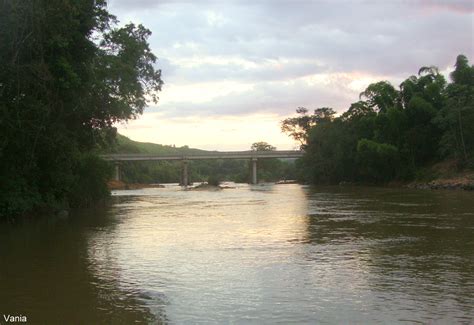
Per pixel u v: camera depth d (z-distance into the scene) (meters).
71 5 21.55
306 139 105.44
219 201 40.22
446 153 62.94
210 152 113.75
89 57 24.05
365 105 80.88
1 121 19.19
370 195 44.34
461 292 8.80
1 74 19.28
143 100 37.91
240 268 11.16
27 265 11.70
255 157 113.38
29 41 19.47
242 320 7.39
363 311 7.73
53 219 24.30
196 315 7.67
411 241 14.98
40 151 23.92
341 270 10.81
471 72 64.56
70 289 9.34
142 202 39.97
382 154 67.62
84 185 33.34
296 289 9.19
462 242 14.65
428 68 68.75
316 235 16.72
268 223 21.05
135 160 108.50
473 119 57.38
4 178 22.44
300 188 74.12
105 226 20.59
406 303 8.13
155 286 9.55
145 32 36.75
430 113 64.56
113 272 10.85
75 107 25.72
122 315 7.71
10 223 22.30
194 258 12.50
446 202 32.19
